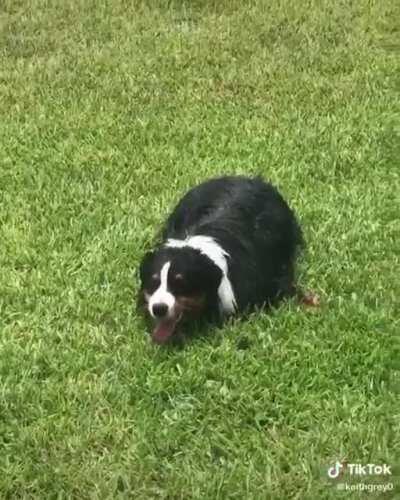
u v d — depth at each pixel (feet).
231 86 11.10
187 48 12.30
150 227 7.86
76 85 11.35
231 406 5.73
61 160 9.34
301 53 12.02
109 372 6.10
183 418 5.64
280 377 5.93
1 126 10.22
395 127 9.84
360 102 10.51
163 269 6.18
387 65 11.52
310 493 5.01
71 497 5.11
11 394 5.86
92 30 13.26
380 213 8.01
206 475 5.16
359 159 9.08
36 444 5.47
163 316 6.09
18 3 14.42
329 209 8.03
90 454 5.40
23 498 5.13
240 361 6.09
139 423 5.62
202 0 14.06
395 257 7.29
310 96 10.69
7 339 6.48
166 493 5.08
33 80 11.55
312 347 6.17
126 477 5.17
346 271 7.11
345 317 6.47
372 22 13.05
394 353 6.15
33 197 8.57
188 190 7.88
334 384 5.92
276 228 6.96
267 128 9.86
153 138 9.80
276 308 6.70
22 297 7.00
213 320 6.43
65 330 6.56
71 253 7.54
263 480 5.11
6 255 7.57
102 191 8.56
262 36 12.66
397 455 5.28
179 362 6.12
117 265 7.30
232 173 8.82
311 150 9.34
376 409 5.62
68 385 5.97
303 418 5.60
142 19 13.50
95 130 10.03
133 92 11.00
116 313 6.70
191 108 10.48
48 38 13.06
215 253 6.33
